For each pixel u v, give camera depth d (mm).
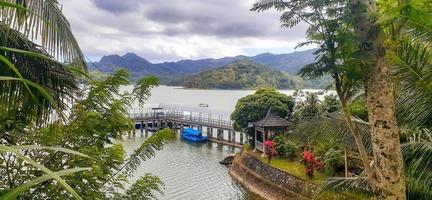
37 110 4133
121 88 5660
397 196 4449
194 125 44375
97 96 5078
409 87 5254
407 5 3682
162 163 29047
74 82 4215
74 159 4691
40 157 4652
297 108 25812
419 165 5148
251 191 22000
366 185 6008
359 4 4113
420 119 5191
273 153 22547
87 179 4656
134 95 5793
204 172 26812
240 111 28875
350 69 4293
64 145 4828
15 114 4227
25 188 931
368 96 4508
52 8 3639
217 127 40719
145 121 46375
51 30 3590
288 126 25625
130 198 5434
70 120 5012
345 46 4223
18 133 4648
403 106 5344
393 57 4418
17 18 3344
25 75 3719
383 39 4266
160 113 48719
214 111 55625
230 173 26453
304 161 19328
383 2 4000
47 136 4520
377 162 4527
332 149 17422
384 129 4430
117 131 5465
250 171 23281
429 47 5215
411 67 5176
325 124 7285
